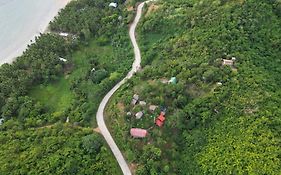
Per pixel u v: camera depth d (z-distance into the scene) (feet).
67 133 386.32
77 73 495.00
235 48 423.64
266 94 369.09
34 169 347.36
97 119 408.87
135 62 487.20
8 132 400.26
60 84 484.74
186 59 433.48
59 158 354.54
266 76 394.32
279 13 477.36
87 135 379.35
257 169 322.96
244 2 471.62
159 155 356.18
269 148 332.39
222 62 410.31
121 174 357.82
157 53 480.23
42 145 373.61
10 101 445.37
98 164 355.15
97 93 440.45
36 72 483.10
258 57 418.51
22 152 367.66
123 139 376.27
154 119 380.78
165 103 392.47
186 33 476.13
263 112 356.18
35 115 433.07
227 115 365.20
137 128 378.32
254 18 458.91
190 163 354.74
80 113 418.72
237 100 368.89
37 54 504.43
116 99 419.95
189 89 397.19
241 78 385.70
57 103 461.37
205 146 356.59
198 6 498.69
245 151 336.08
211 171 339.36
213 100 374.63
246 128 350.23
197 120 370.73
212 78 392.27
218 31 447.01
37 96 470.80
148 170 351.67
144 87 410.72
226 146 346.54
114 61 500.33
